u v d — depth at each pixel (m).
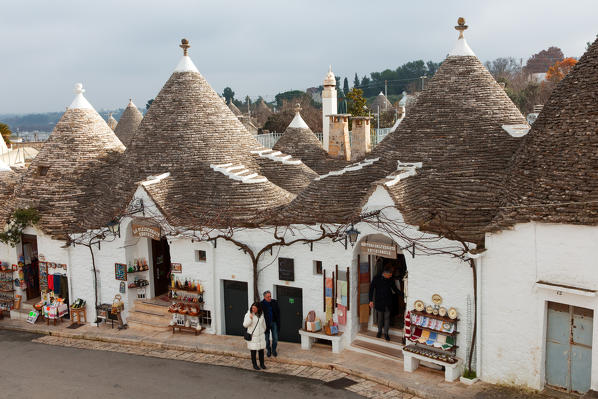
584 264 12.12
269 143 44.72
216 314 18.55
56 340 19.72
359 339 16.55
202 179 19.81
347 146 27.55
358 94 51.66
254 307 15.28
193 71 21.95
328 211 16.41
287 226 16.88
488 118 17.09
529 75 75.12
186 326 18.73
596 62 13.81
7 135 57.78
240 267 18.00
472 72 17.97
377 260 16.81
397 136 18.11
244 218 17.72
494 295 13.56
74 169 22.61
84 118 23.75
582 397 11.92
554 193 12.71
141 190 19.02
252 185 18.97
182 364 16.53
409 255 14.96
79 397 14.54
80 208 21.70
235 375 15.42
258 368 15.72
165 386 14.98
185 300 18.88
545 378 13.23
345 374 15.11
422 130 17.55
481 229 13.92
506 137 16.50
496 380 13.74
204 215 18.42
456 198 15.16
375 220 15.20
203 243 18.45
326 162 26.69
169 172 20.03
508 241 13.22
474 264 13.75
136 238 20.28
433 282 14.62
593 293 11.88
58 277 21.50
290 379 14.95
